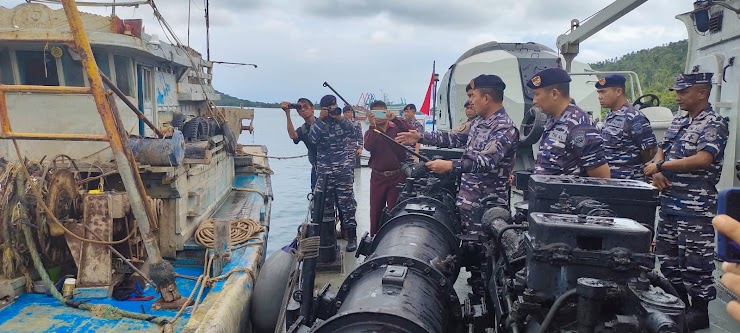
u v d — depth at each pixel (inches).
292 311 157.2
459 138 253.3
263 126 2420.0
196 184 269.6
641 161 199.2
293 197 675.4
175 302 196.9
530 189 131.2
